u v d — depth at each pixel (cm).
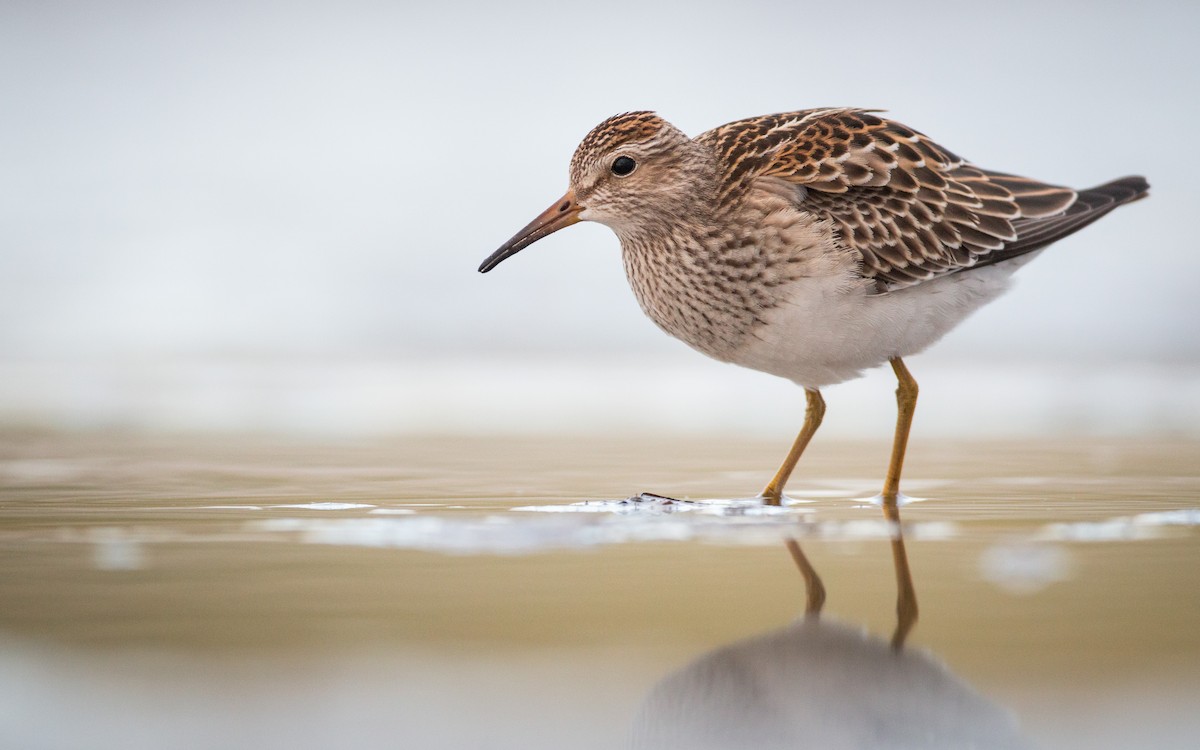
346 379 1894
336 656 586
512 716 515
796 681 560
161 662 574
